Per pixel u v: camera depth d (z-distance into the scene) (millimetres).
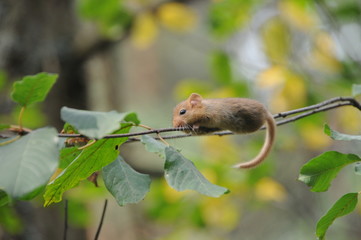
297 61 13844
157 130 5301
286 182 17172
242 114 7594
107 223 16750
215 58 13805
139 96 22516
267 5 15438
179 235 14500
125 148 13797
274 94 13172
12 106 12242
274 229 18234
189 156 12461
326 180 5664
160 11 13688
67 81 13055
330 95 14570
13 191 3646
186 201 13195
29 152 3906
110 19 12938
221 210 13180
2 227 11250
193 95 8016
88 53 12891
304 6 13703
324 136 13828
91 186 11727
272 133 7742
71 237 12320
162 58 24812
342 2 14055
